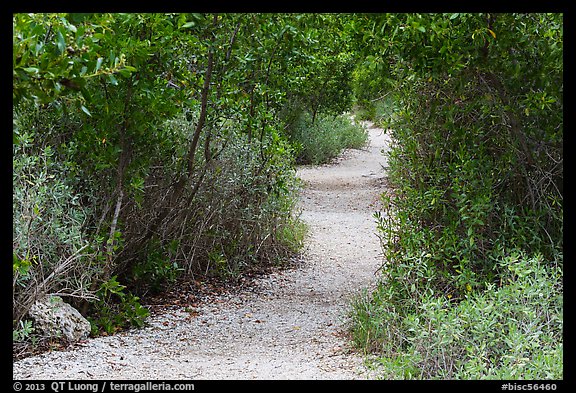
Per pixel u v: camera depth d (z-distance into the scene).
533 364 4.43
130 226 7.59
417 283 6.18
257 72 8.76
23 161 6.00
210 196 8.58
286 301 7.94
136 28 6.25
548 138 5.99
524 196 6.27
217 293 8.26
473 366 4.53
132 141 7.02
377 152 23.08
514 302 5.07
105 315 6.75
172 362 5.66
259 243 9.47
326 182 17.34
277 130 9.83
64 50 3.40
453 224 6.11
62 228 6.24
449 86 6.34
